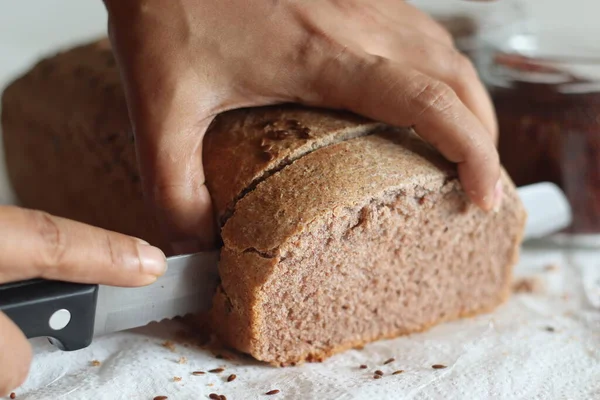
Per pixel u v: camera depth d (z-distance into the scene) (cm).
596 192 56
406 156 45
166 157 43
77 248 38
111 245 38
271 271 42
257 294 42
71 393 40
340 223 43
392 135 46
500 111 58
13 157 64
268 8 45
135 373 42
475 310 50
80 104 56
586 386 43
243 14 44
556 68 58
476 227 48
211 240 45
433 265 48
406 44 47
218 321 45
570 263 57
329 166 44
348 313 46
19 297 38
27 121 62
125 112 53
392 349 46
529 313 51
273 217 42
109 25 46
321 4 46
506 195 49
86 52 61
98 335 43
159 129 43
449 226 47
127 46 44
